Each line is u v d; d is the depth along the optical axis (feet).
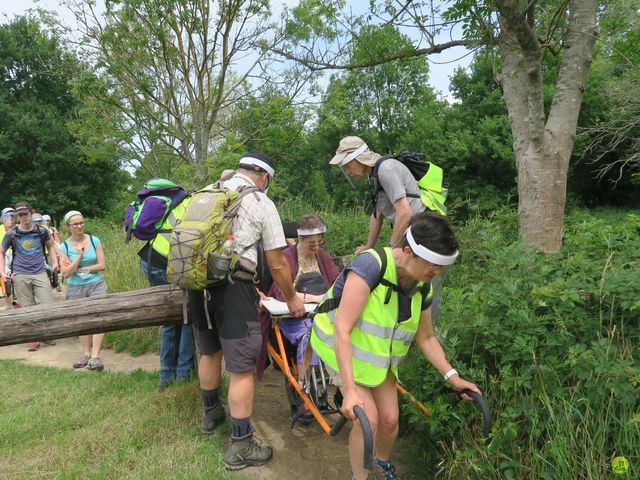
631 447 7.32
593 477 7.37
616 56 15.97
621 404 7.65
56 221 93.50
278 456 10.92
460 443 9.16
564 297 8.36
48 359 19.40
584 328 8.63
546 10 14.64
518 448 8.24
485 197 72.59
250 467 10.48
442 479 9.27
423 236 7.07
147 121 29.48
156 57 28.07
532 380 8.53
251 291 10.46
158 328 20.03
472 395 7.91
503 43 12.94
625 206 78.48
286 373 11.14
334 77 31.22
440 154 79.46
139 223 12.41
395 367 8.18
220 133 31.45
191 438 11.53
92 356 17.40
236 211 10.01
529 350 8.32
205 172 27.12
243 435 10.44
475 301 9.64
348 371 7.27
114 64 26.55
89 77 26.43
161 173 31.55
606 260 9.52
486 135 75.15
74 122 30.17
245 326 10.20
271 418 12.68
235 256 9.95
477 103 83.61
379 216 12.27
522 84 13.78
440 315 10.52
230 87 30.45
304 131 31.73
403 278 7.64
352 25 17.10
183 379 14.20
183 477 9.95
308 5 25.34
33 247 21.13
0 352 20.57
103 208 98.58
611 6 16.08
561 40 13.75
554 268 9.93
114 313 12.04
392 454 10.53
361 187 38.09
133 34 26.91
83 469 10.31
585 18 13.10
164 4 25.11
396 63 17.98
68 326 11.77
